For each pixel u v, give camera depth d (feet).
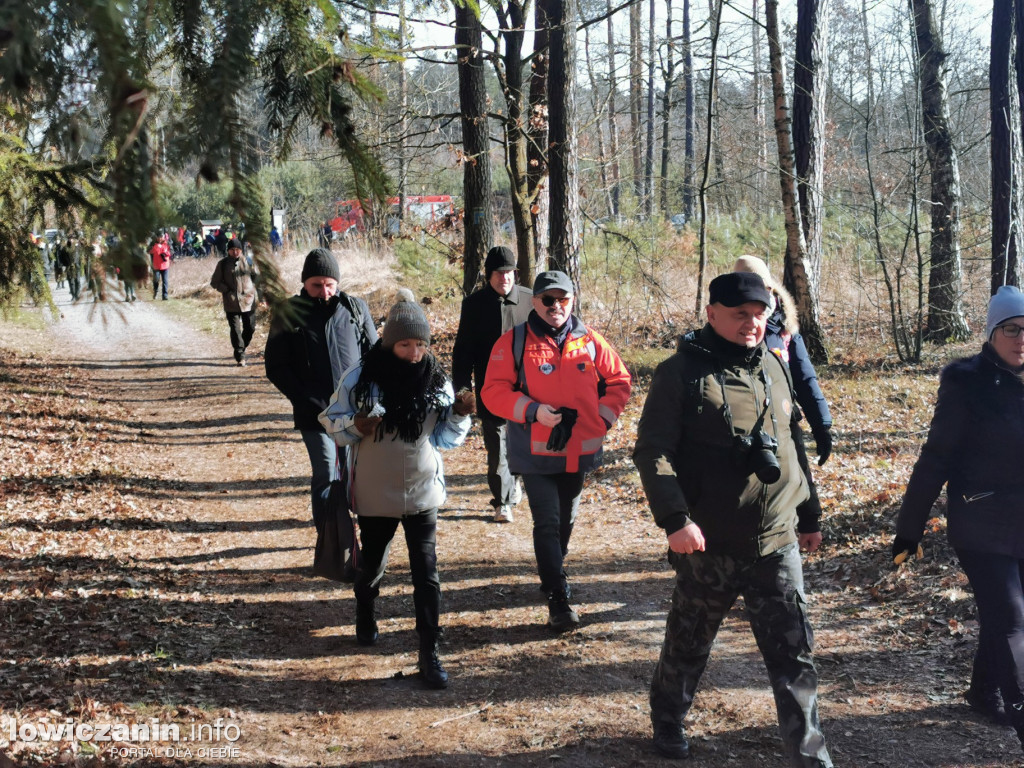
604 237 56.49
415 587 14.29
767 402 10.30
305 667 14.83
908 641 15.14
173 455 32.14
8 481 26.76
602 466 28.60
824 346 43.62
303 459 31.14
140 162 4.13
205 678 14.08
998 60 41.32
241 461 31.09
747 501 10.06
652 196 64.75
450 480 28.12
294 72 5.07
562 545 17.75
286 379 16.98
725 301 10.16
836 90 63.21
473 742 12.18
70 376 48.49
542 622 16.79
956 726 12.27
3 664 13.98
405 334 13.65
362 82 5.26
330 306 17.38
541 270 42.37
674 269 58.95
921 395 35.76
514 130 40.68
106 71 3.86
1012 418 10.81
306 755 11.76
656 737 11.63
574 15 36.11
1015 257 41.86
